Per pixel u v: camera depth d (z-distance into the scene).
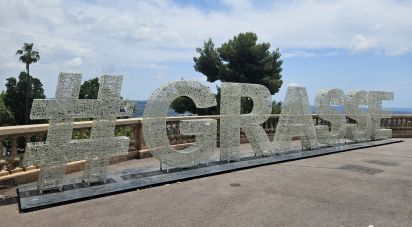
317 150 13.62
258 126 12.07
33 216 6.30
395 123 20.34
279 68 31.08
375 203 7.16
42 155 7.46
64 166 7.70
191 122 10.13
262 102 11.99
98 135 8.28
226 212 6.53
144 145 12.02
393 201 7.30
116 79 8.46
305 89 13.45
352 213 6.54
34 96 51.12
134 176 9.04
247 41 28.67
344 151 13.94
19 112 49.62
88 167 8.18
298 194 7.73
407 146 15.84
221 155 11.10
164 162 9.59
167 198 7.37
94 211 6.56
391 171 10.22
